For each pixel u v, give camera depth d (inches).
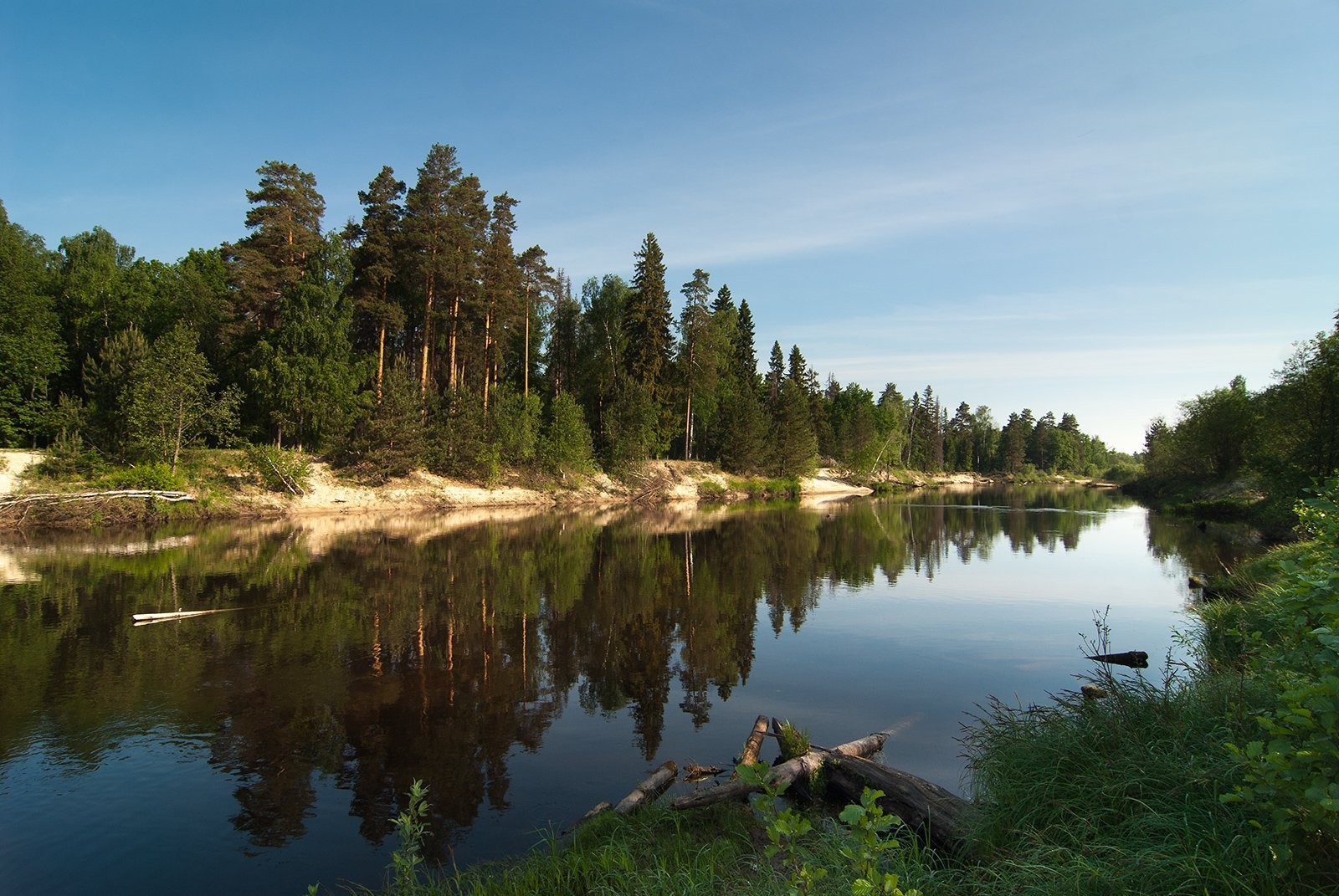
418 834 209.0
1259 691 223.1
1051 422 5949.8
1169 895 148.0
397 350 2032.5
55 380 1576.0
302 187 1571.1
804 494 2795.3
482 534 1186.0
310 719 364.5
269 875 229.6
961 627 571.8
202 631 534.9
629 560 930.7
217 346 1669.5
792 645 516.1
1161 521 1606.8
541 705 387.2
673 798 268.1
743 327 3056.1
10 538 1017.5
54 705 380.8
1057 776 223.9
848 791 271.0
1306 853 134.2
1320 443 1013.8
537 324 2517.2
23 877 227.9
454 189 1626.5
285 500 1390.3
